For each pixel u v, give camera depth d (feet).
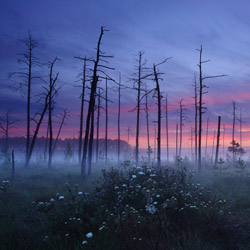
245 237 14.62
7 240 14.52
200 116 63.87
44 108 73.46
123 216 16.38
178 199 20.93
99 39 47.88
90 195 26.25
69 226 16.17
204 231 15.42
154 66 56.18
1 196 26.07
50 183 37.65
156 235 14.37
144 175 29.81
